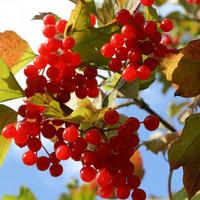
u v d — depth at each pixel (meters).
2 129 0.46
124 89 0.49
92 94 0.46
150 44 0.45
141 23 0.45
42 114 0.44
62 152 0.43
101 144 0.44
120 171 0.45
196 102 0.54
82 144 0.43
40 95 0.42
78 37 0.46
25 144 0.45
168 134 0.62
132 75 0.45
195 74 0.43
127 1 0.47
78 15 0.45
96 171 0.45
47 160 0.46
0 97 0.45
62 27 0.46
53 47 0.44
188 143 0.45
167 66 0.43
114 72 0.47
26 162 0.45
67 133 0.43
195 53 0.42
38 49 0.45
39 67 0.45
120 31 0.46
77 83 0.45
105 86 0.49
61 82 0.45
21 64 0.49
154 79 0.52
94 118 0.43
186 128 0.44
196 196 0.49
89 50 0.47
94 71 0.46
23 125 0.44
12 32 0.48
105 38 0.46
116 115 0.43
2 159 0.48
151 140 0.62
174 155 0.45
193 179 0.45
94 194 0.70
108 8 0.47
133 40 0.45
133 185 0.45
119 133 0.44
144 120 0.46
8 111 0.46
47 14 0.50
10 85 0.44
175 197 0.52
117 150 0.44
